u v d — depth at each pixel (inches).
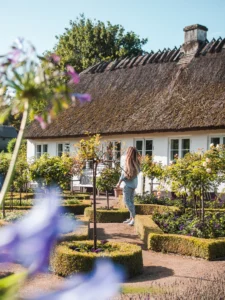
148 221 424.5
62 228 21.1
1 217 449.1
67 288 22.5
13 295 21.2
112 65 1086.4
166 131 789.2
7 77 24.3
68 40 1700.3
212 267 302.7
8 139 2443.4
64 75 26.6
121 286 30.5
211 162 413.1
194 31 944.9
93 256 273.7
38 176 527.2
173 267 307.0
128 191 485.7
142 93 933.2
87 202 683.4
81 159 374.9
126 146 860.6
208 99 798.5
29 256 21.0
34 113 26.3
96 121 922.7
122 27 1722.4
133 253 283.4
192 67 908.0
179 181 428.8
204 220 405.7
